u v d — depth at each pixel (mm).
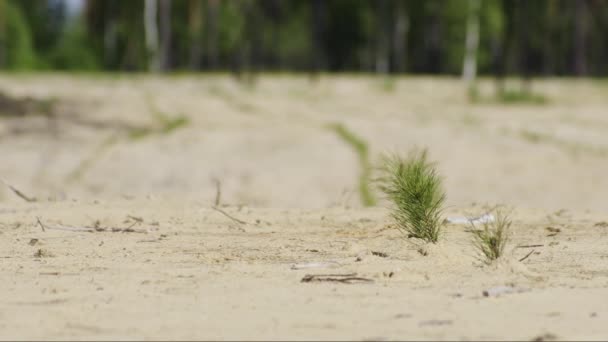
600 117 56188
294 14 128875
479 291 8242
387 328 6797
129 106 49531
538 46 122188
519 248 11398
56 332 6715
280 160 37281
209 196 31922
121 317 7195
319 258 10359
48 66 120750
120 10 114000
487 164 38219
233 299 7871
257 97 60500
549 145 42906
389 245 11305
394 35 116562
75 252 10914
